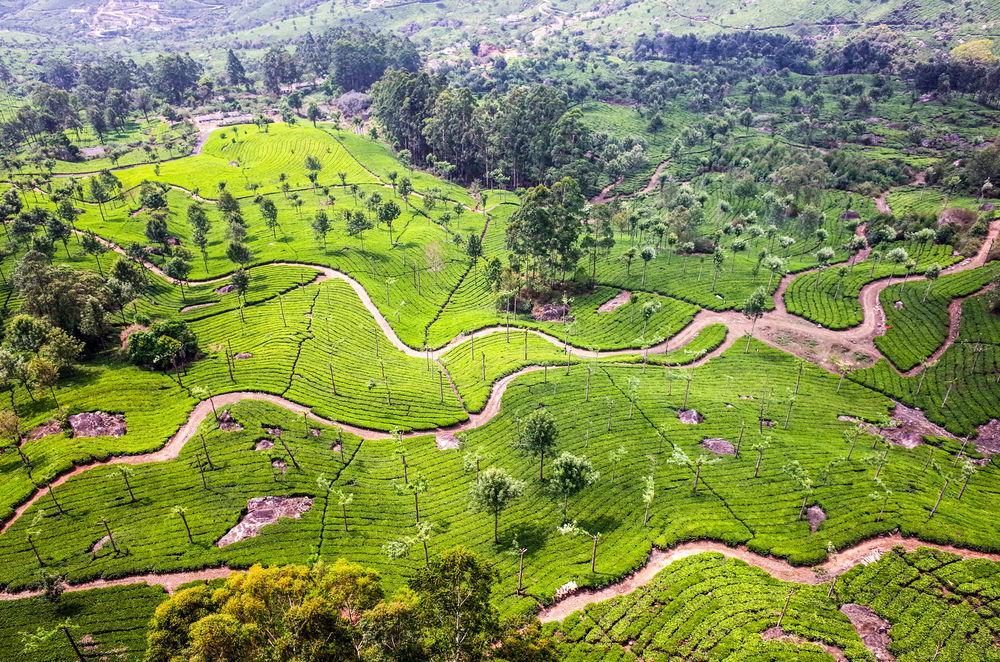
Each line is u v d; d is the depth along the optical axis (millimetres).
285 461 91375
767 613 63281
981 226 159875
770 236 186875
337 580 58062
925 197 194875
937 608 63875
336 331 131875
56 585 67875
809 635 60594
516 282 153250
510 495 74562
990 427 99438
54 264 143875
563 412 102750
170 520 80625
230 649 50625
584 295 152875
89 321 113438
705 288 148500
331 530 80562
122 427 97500
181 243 178875
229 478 87375
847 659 58344
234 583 58812
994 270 139000
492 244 188625
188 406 102250
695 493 83812
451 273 171000
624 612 65438
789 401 104625
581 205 183625
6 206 166375
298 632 52562
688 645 60812
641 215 187375
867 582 67500
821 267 158250
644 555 73062
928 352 117875
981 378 108500
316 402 106312
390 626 53469
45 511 80750
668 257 168500
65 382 106250
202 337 126812
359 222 171125
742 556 73562
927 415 103562
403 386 115125
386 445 98688
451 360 128125
